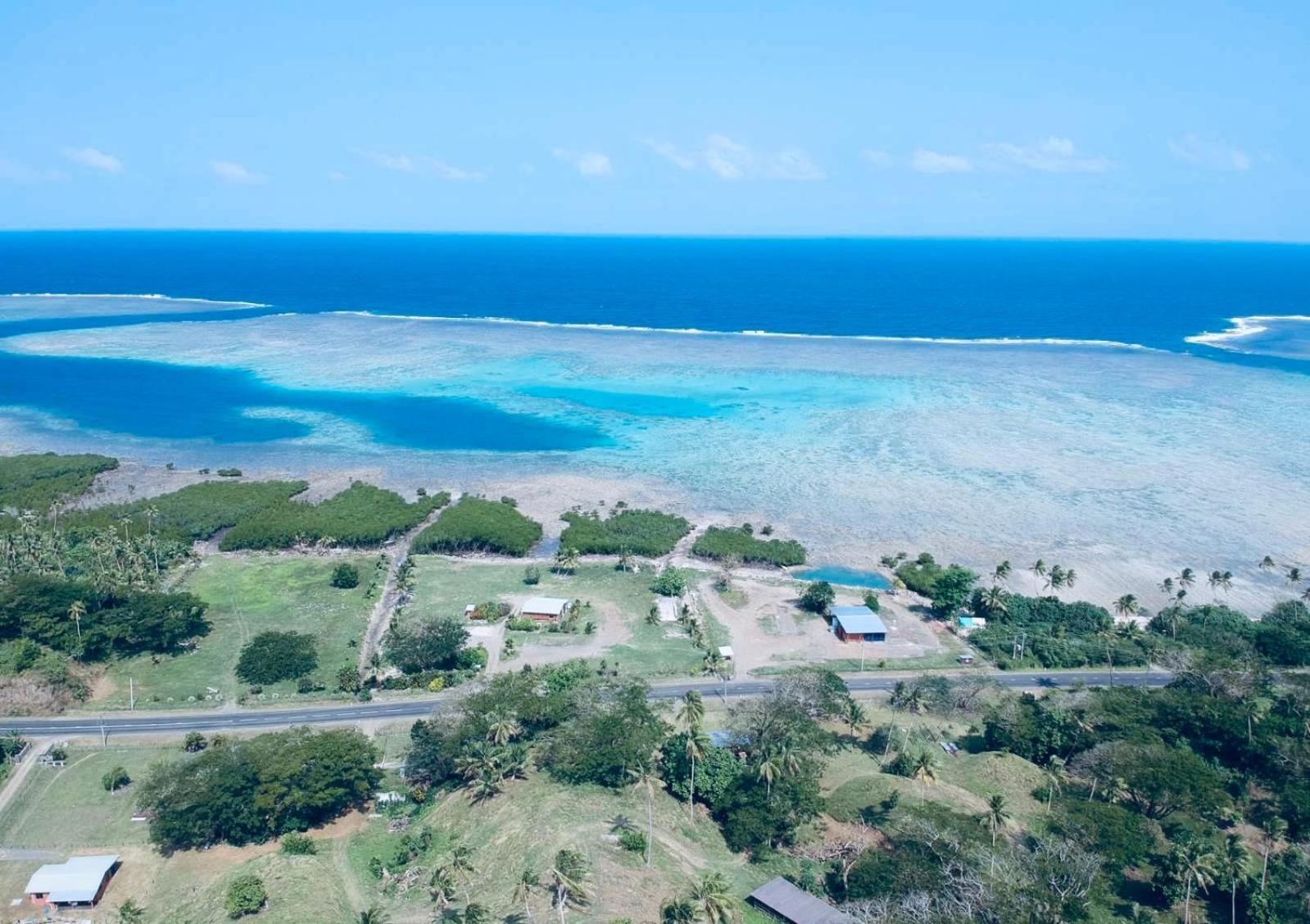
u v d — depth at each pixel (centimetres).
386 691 14775
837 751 13075
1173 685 14662
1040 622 16950
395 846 11244
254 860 10738
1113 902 10175
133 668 15325
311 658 15425
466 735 12244
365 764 11994
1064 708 13612
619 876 9812
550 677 14475
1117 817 11150
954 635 16950
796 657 16038
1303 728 12875
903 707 14325
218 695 14575
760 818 11081
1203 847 10369
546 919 9162
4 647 15038
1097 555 19850
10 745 12888
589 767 11738
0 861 10919
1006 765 12538
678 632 16800
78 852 11094
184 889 10450
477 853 10631
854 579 19050
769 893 9875
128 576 17512
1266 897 9912
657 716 13362
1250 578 18775
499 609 17200
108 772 12631
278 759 11675
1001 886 9412
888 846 10838
